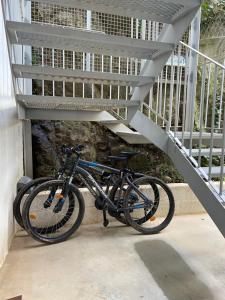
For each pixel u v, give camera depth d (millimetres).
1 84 1979
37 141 3947
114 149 4414
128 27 4047
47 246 2443
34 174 3840
